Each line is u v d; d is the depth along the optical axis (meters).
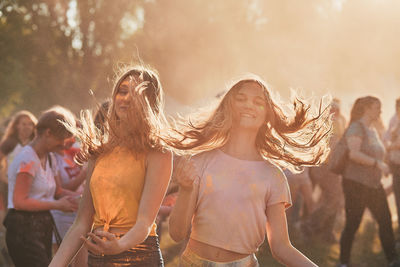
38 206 4.16
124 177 2.70
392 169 7.15
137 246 2.66
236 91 3.04
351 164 6.27
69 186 4.79
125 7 26.75
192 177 2.75
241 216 2.84
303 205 8.64
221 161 2.94
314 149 3.22
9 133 6.86
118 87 2.85
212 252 2.85
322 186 7.70
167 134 2.84
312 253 7.08
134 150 2.72
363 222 9.08
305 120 3.16
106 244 2.49
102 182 2.73
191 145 2.97
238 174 2.91
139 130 2.70
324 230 7.68
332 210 7.66
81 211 2.87
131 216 2.70
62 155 4.87
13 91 23.14
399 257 6.50
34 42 24.92
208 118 3.06
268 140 3.12
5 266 6.21
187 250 2.94
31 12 25.45
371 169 6.22
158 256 2.74
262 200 2.90
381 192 6.29
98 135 2.85
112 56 26.09
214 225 2.85
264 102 3.04
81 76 25.64
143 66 2.99
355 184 6.23
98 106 2.92
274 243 2.92
